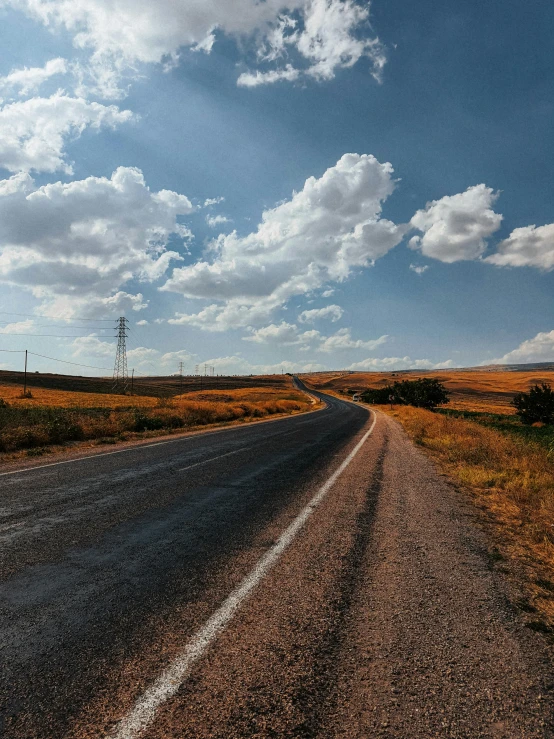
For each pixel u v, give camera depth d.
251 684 2.08
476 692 2.08
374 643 2.49
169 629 2.57
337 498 6.17
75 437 13.41
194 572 3.45
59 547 3.96
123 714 1.86
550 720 1.91
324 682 2.12
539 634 2.66
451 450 11.18
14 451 10.77
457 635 2.61
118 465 8.62
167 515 5.09
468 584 3.38
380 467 9.04
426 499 6.28
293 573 3.47
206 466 8.63
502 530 4.87
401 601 3.04
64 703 1.92
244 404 35.25
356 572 3.54
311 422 23.75
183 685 2.06
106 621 2.64
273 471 8.23
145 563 3.62
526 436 16.48
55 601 2.90
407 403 50.56
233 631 2.56
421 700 2.01
